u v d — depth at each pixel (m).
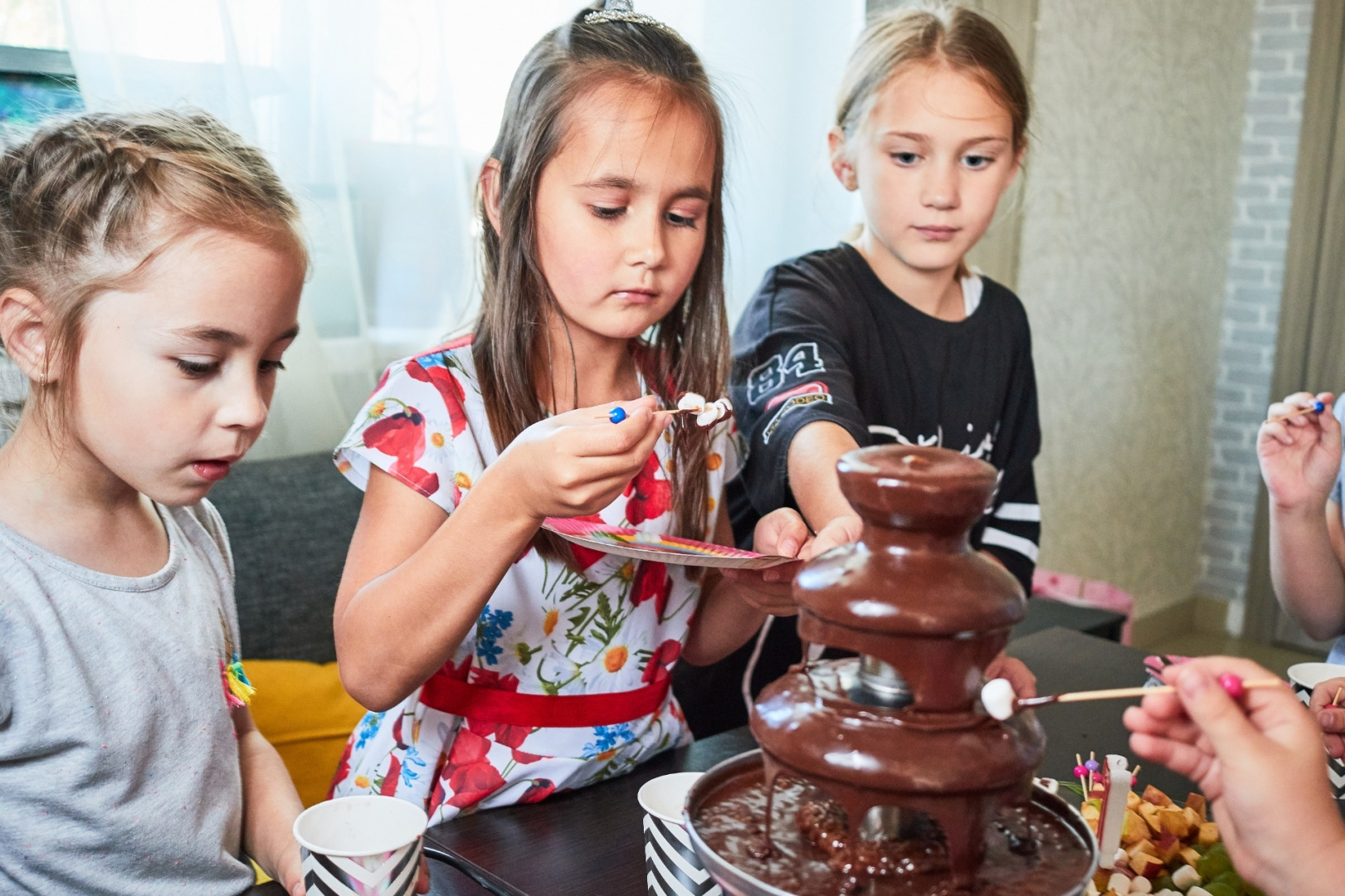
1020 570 1.60
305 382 2.03
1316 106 3.80
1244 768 0.58
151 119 0.89
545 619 1.05
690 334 1.15
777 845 0.57
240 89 1.87
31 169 0.83
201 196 0.82
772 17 2.71
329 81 2.05
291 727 1.62
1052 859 0.56
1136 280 3.65
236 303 0.82
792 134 2.80
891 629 0.51
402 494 1.00
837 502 1.09
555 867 0.85
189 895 0.94
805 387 1.24
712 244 1.13
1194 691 0.59
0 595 0.85
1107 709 1.21
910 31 1.40
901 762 0.51
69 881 0.89
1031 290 3.16
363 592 0.94
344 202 2.08
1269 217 4.06
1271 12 3.99
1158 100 3.59
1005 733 0.53
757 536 1.01
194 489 0.86
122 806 0.90
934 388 1.51
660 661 1.14
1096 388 3.54
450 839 0.90
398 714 1.09
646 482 1.14
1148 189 3.62
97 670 0.89
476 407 1.04
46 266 0.82
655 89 0.96
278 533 1.77
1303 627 1.48
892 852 0.55
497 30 2.26
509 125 1.04
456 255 2.24
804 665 0.60
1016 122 1.43
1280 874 0.59
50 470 0.88
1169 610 4.12
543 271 1.02
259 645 1.71
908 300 1.51
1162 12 3.52
